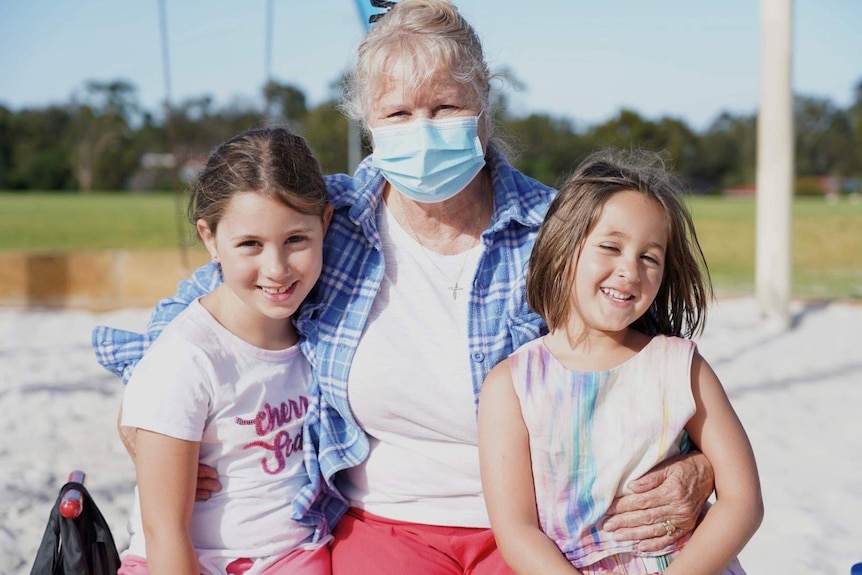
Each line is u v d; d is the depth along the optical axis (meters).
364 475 2.38
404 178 2.30
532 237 2.40
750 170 57.47
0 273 10.27
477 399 2.28
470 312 2.33
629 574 2.02
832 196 55.91
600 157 2.27
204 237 2.25
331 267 2.41
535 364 2.11
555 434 2.05
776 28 8.54
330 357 2.34
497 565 2.24
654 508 2.02
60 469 4.72
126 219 32.22
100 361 2.50
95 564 2.17
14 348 7.92
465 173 2.32
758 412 5.91
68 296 10.27
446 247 2.42
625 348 2.14
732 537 2.00
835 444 5.21
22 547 3.65
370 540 2.30
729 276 14.14
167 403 2.08
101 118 60.31
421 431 2.32
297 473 2.28
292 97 53.72
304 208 2.14
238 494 2.18
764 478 4.62
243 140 2.19
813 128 58.56
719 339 8.20
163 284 10.29
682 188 2.29
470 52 2.30
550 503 2.07
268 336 2.26
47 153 59.94
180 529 2.05
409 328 2.34
